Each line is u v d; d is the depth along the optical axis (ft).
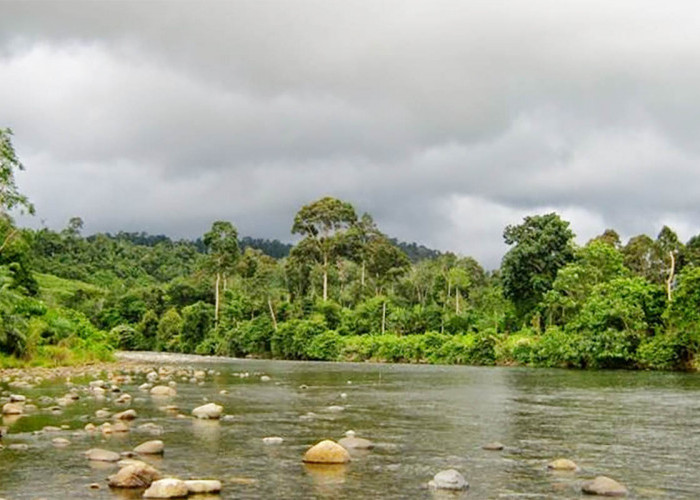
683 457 38.09
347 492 28.73
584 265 221.46
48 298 234.79
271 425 50.70
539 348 192.65
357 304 326.85
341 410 62.44
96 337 191.62
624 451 40.14
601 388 95.66
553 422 54.34
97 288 439.22
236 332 303.48
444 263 355.36
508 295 241.35
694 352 159.12
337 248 364.79
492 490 29.40
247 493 28.45
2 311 136.05
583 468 34.65
